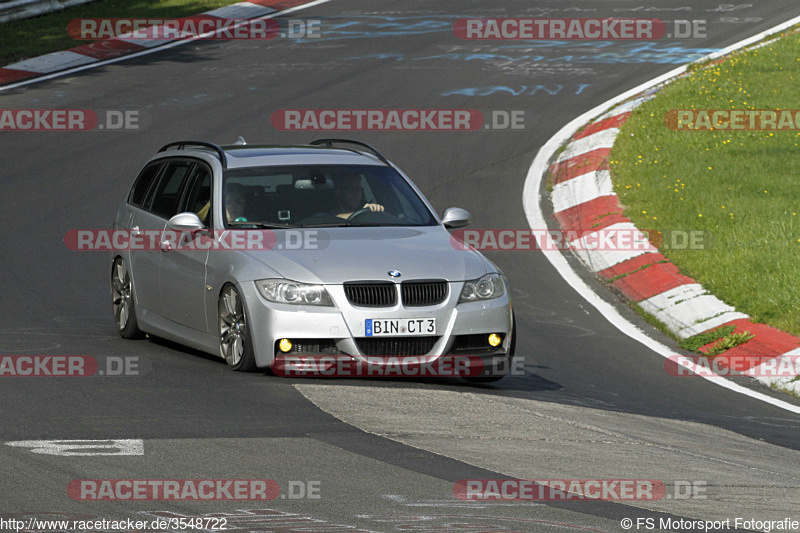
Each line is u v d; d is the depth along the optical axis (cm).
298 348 2955
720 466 2445
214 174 3378
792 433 2956
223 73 9044
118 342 3559
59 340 3534
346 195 3375
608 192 5988
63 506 1903
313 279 2950
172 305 3378
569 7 11531
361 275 2964
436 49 9881
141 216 3638
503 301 3098
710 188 5922
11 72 8969
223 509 1916
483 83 8750
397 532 1823
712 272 4603
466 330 3002
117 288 3712
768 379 3616
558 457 2400
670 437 2723
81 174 6469
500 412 2792
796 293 4231
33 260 4831
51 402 2673
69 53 9606
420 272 3006
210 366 3170
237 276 3031
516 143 7238
